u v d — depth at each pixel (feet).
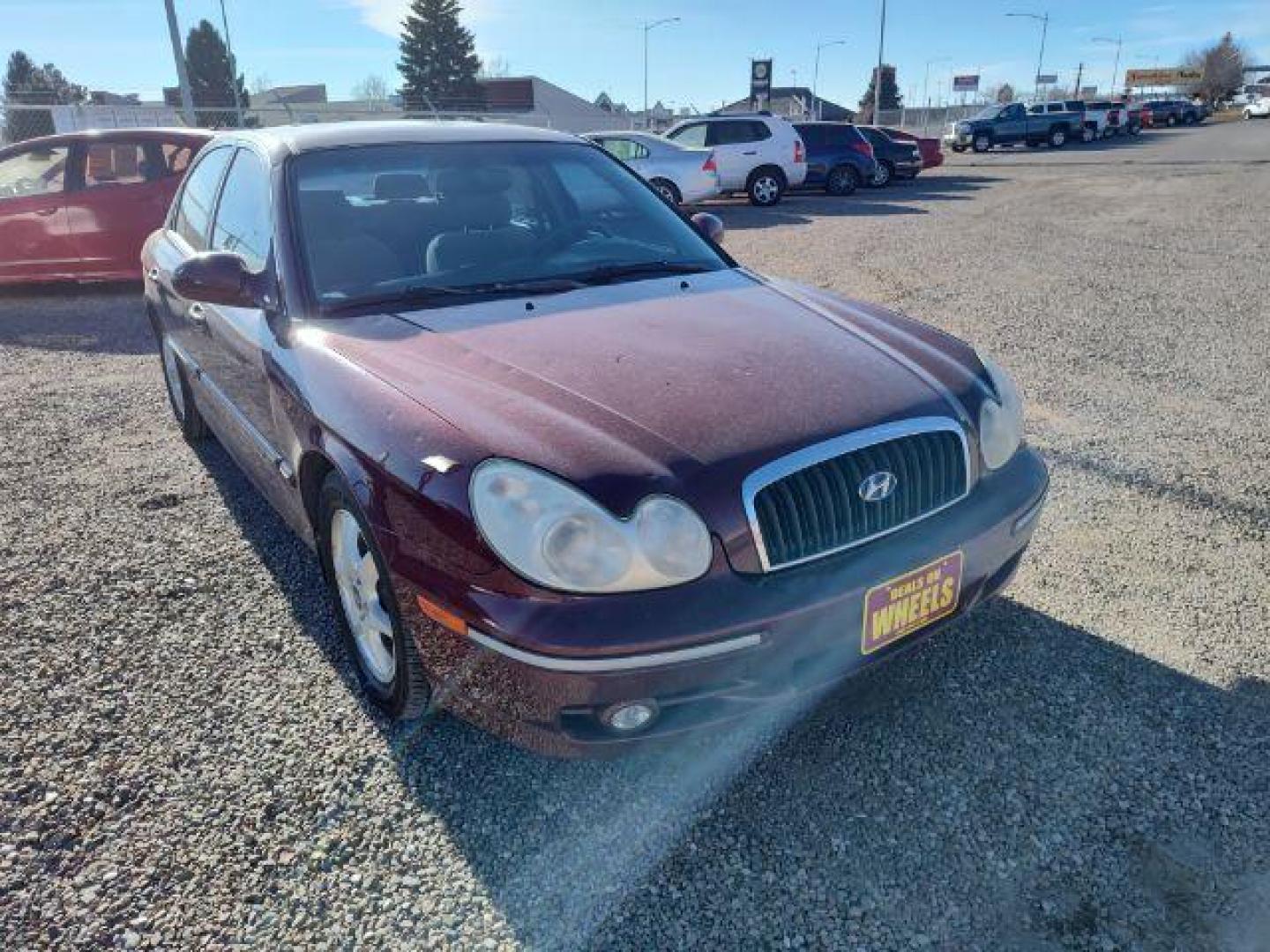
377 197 10.75
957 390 8.45
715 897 6.83
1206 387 18.51
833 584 7.04
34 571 11.84
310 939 6.52
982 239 40.45
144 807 7.73
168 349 16.11
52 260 31.12
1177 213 47.47
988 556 8.20
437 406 7.49
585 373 7.93
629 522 6.55
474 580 6.74
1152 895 6.77
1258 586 10.91
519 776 8.09
